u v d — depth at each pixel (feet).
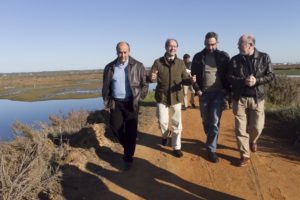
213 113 20.66
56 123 31.73
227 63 20.36
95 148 22.65
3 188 15.44
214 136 20.93
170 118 22.04
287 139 25.09
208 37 20.13
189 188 17.94
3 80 252.21
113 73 19.86
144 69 20.20
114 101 20.10
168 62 21.24
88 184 18.43
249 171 19.58
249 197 16.81
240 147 20.35
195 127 29.71
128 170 20.24
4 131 40.98
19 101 117.60
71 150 21.59
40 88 174.91
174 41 20.89
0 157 18.19
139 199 16.97
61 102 105.29
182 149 23.59
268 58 19.22
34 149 19.92
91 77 278.05
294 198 16.53
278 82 45.14
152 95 51.01
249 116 20.71
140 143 25.04
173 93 21.49
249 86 19.34
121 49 19.30
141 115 34.99
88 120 29.60
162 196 17.16
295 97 44.78
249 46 19.02
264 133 26.81
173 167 20.58
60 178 18.20
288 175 18.90
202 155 22.26
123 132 20.24
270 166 20.15
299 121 27.96
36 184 16.61
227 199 16.67
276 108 36.29
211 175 19.35
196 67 20.92
